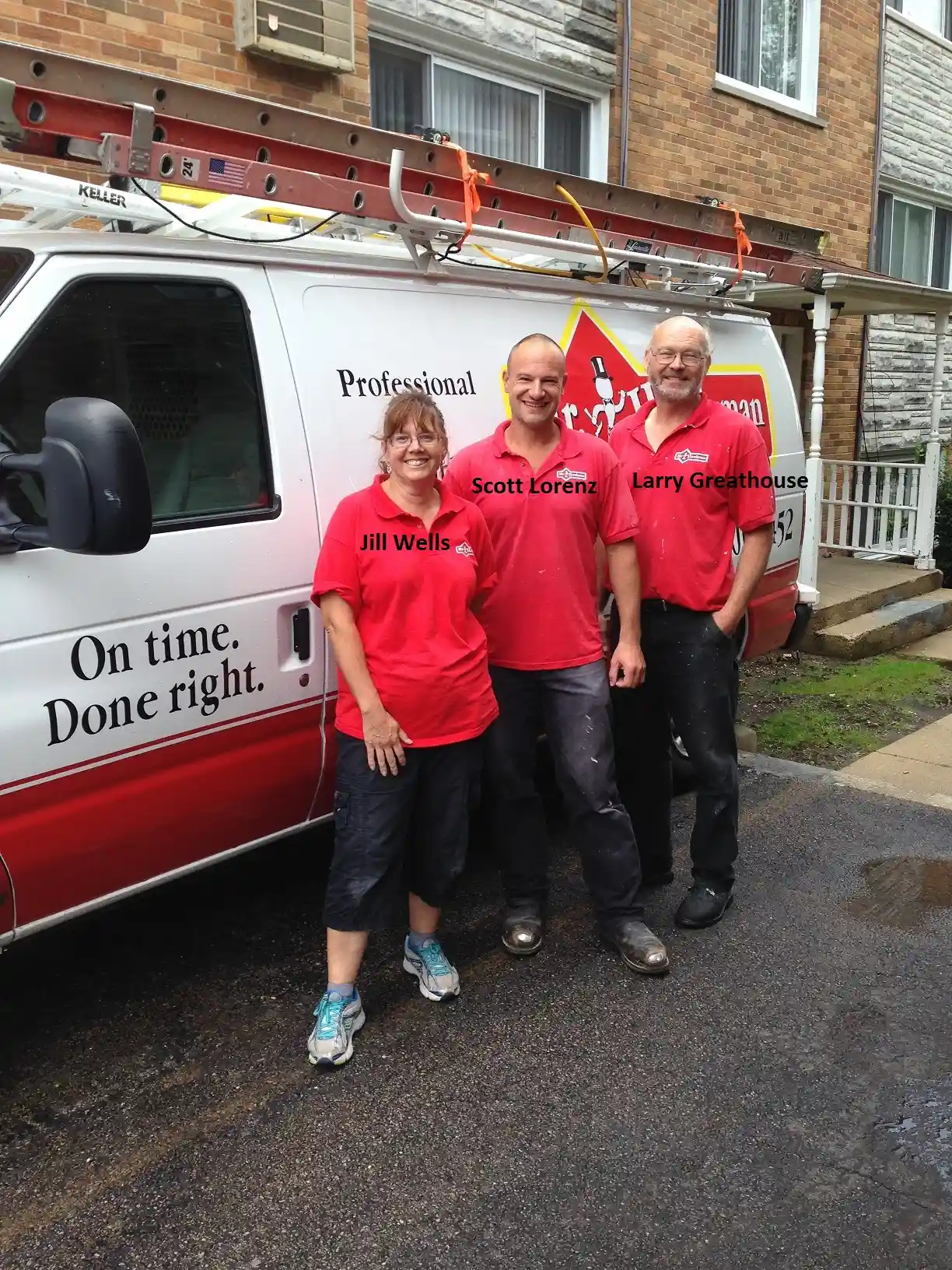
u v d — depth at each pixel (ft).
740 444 11.39
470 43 23.32
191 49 18.39
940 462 31.81
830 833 15.34
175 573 9.56
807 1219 8.05
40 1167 8.64
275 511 10.43
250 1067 9.92
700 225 15.35
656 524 11.60
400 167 10.66
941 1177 8.49
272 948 12.03
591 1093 9.49
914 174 38.14
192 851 10.34
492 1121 9.13
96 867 9.45
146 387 9.68
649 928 12.04
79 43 17.12
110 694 9.18
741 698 22.18
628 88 26.58
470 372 12.41
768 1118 9.17
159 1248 7.81
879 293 23.75
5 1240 7.89
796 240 17.99
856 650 25.11
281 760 10.78
